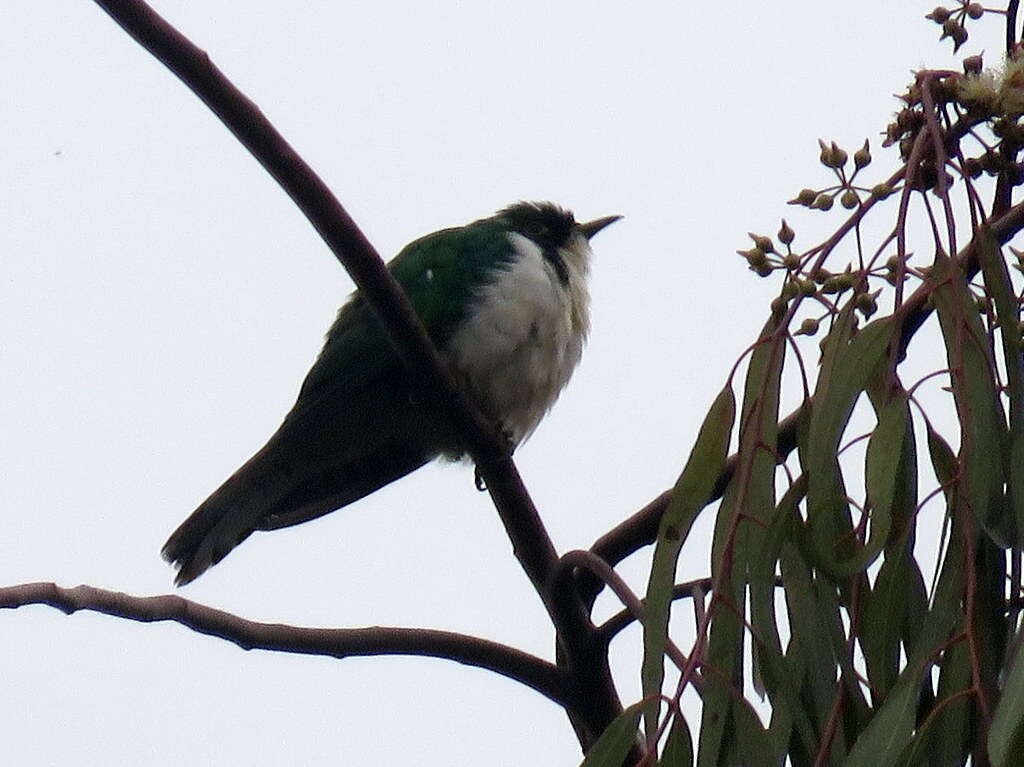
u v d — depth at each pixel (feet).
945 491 20.72
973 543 20.10
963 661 19.94
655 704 20.81
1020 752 18.45
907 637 20.84
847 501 21.50
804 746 20.95
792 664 21.18
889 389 21.17
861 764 19.56
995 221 23.54
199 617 26.04
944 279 21.13
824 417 21.29
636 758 22.07
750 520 21.63
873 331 21.25
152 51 24.21
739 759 20.70
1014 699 18.06
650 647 21.50
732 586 21.39
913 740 19.51
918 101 21.89
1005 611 20.83
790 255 21.63
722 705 20.76
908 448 21.17
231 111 24.82
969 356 20.84
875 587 20.94
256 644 26.78
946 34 22.27
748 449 21.84
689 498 22.13
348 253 27.30
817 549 21.22
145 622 25.41
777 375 21.89
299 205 26.58
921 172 21.48
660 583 21.83
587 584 29.01
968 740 19.62
